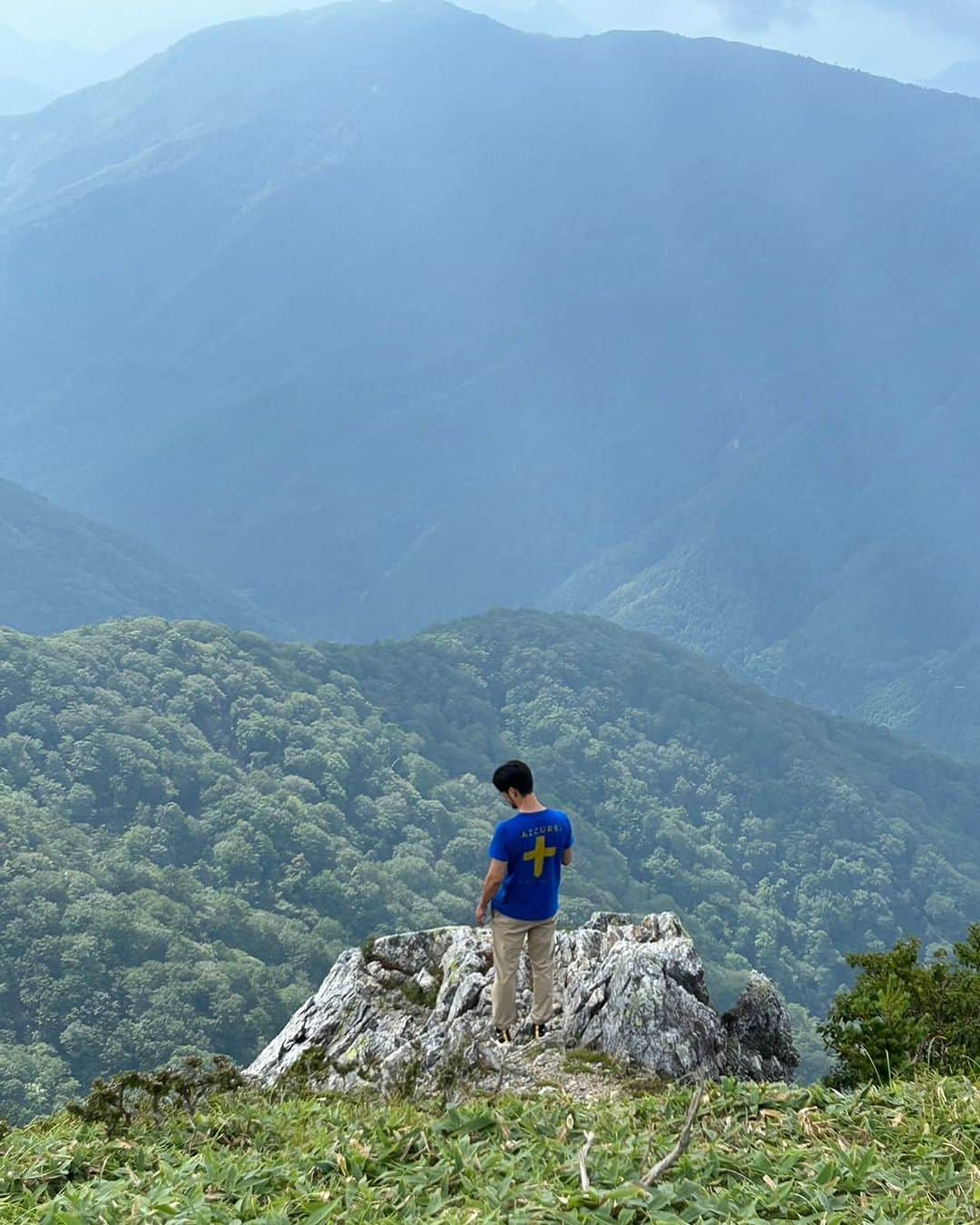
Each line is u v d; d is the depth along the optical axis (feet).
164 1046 240.12
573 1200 14.06
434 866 436.76
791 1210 14.26
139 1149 17.12
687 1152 16.20
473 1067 27.71
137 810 404.77
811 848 631.56
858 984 30.25
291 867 378.53
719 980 418.10
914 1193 14.67
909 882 622.54
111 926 276.82
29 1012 248.52
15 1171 16.29
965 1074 24.84
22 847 323.16
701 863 592.19
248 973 278.46
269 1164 16.63
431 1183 15.48
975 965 31.42
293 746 490.49
